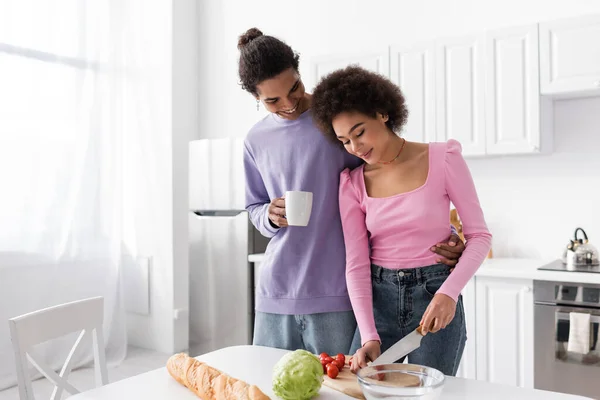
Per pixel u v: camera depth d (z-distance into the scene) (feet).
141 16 13.43
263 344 5.48
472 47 9.70
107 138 12.48
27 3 11.01
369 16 12.05
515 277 8.61
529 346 8.54
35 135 11.16
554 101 10.07
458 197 4.62
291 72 4.95
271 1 13.47
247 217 11.69
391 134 4.82
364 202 4.89
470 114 9.73
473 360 9.05
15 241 10.89
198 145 12.46
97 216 12.25
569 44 8.86
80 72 11.88
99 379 5.16
